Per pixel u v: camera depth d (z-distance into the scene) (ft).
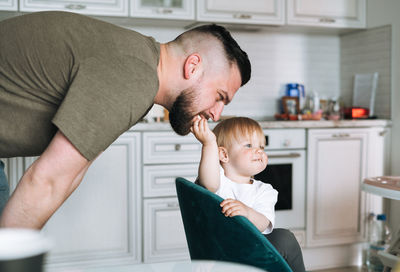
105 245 8.91
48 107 3.39
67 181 2.97
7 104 3.40
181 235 9.24
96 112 2.92
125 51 3.15
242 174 4.83
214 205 3.13
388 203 10.66
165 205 9.12
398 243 6.66
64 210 8.68
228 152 4.81
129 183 8.92
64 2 8.98
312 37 12.03
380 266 9.80
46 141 3.57
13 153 3.72
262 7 10.33
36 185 2.86
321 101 11.76
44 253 1.38
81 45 3.18
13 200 2.86
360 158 10.35
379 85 11.00
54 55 3.22
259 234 2.96
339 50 12.30
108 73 3.03
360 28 11.23
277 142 9.70
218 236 3.21
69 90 2.95
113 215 8.91
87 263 8.83
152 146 8.97
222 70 3.71
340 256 10.40
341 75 12.31
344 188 10.24
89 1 9.12
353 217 10.34
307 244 10.01
